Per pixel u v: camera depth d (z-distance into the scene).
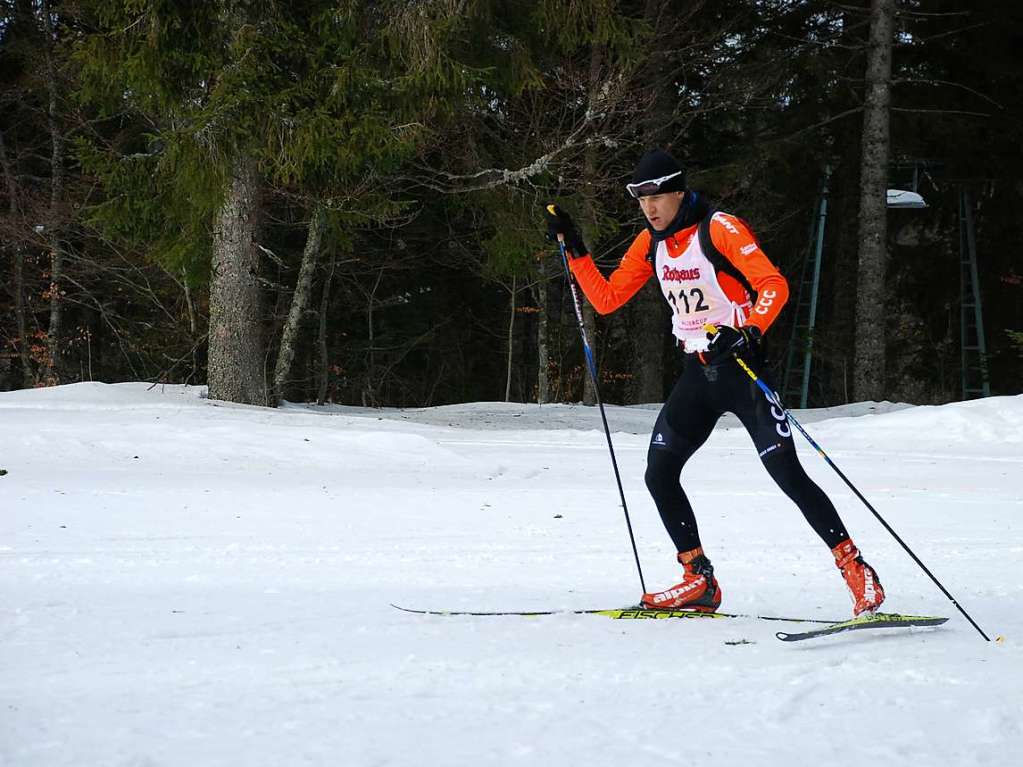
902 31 71.69
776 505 23.25
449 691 8.23
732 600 13.07
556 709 7.71
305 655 9.52
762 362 11.62
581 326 13.23
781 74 68.94
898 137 71.00
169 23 43.66
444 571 15.23
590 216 57.28
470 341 88.75
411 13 45.12
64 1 59.28
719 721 7.42
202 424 36.16
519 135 59.31
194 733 7.02
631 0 64.62
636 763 6.48
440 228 76.81
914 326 87.25
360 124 43.81
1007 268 78.38
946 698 8.06
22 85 67.88
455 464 31.33
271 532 18.86
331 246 61.56
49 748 6.66
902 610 12.26
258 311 49.88
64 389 48.81
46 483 25.48
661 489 12.18
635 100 58.78
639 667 9.09
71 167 68.69
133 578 14.27
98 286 75.31
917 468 31.28
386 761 6.46
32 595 12.81
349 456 31.78
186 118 44.50
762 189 73.12
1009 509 22.66
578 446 37.88
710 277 11.86
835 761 6.57
